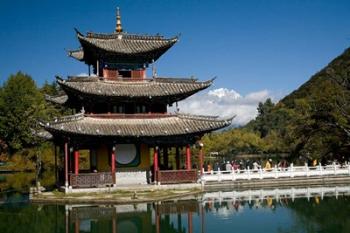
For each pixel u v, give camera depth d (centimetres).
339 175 6184
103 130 4972
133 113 5391
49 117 9981
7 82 10888
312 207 4019
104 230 3139
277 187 5797
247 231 3038
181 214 3794
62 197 4541
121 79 5416
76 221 3472
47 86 13175
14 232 3038
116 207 4169
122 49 5391
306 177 6094
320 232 2955
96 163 5266
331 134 2192
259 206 4166
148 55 5538
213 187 5656
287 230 3039
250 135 14338
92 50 5419
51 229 3155
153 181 5347
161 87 5441
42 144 9125
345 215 3566
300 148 2409
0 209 4088
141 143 5244
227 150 14050
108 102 5294
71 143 4934
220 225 3275
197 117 5447
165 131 5134
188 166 5353
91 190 4816
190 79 5566
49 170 9250
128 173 5328
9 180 7331
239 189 5634
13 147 9975
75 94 5169
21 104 10269
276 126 16750
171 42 5575
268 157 13225
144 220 3516
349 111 2155
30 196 4731
